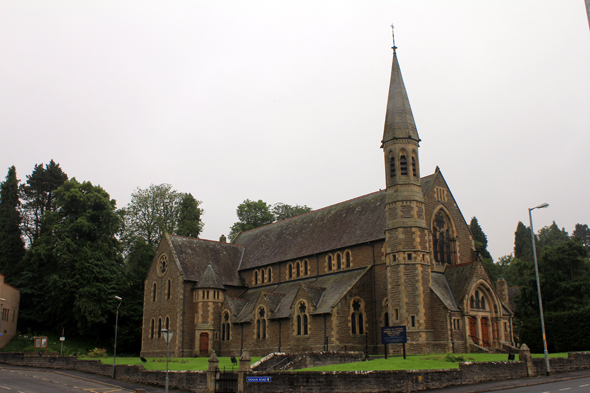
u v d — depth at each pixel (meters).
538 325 58.47
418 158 54.28
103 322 75.69
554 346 56.34
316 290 55.69
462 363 33.84
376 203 61.62
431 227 55.06
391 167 53.97
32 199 97.06
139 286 83.88
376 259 55.16
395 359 41.00
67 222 78.38
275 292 63.97
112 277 78.69
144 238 91.31
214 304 66.25
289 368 40.69
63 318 78.31
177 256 69.50
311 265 62.94
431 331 49.06
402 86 56.66
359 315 53.38
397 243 51.09
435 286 50.97
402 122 54.44
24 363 58.56
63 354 65.56
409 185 52.62
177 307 66.25
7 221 86.06
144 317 72.69
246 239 81.00
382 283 53.94
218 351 64.94
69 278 75.06
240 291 71.06
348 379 31.31
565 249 64.81
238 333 62.66
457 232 57.78
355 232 59.59
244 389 33.81
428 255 51.44
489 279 52.19
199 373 36.94
